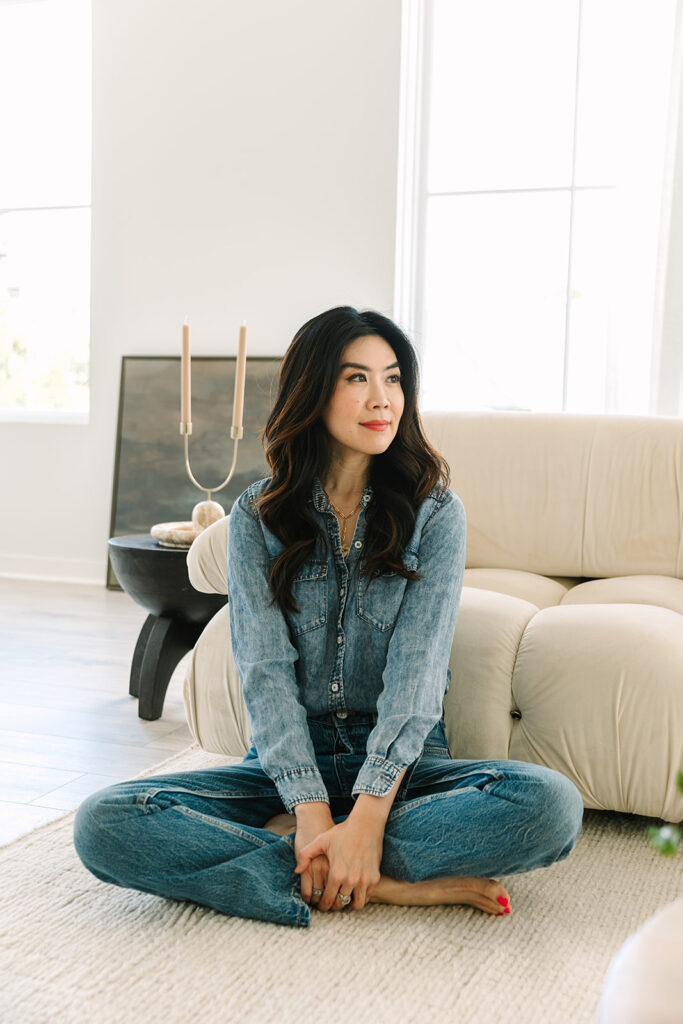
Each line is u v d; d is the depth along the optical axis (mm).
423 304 4324
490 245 4223
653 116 3854
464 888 1510
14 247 4855
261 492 1739
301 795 1503
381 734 1520
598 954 1410
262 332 4387
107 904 1555
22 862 1716
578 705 1819
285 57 4262
